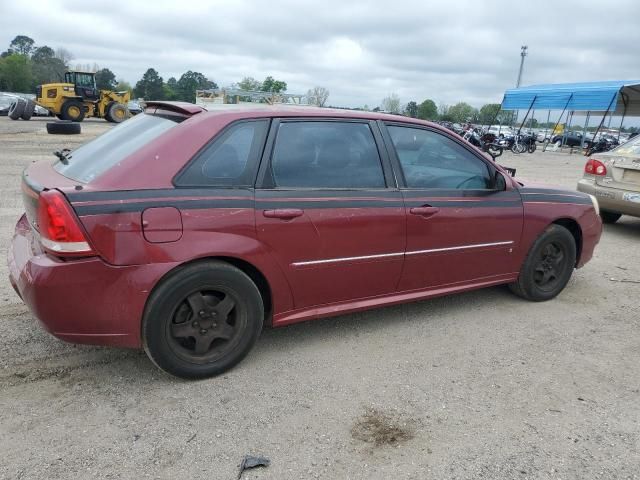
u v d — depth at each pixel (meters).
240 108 3.49
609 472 2.64
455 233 4.17
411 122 4.09
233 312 3.39
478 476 2.58
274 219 3.34
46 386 3.20
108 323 2.99
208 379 3.35
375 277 3.87
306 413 3.04
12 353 3.55
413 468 2.62
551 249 4.89
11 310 4.16
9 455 2.59
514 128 46.62
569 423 3.04
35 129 22.25
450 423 3.00
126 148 3.28
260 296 3.44
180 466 2.57
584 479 2.59
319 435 2.85
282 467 2.59
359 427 2.93
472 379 3.49
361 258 3.75
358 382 3.40
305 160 3.57
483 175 4.42
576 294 5.22
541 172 17.52
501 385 3.43
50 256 2.93
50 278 2.85
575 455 2.76
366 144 3.84
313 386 3.33
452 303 4.85
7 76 87.12
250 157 3.36
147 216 2.97
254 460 2.62
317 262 3.57
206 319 3.28
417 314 4.56
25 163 11.93
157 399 3.12
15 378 3.27
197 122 3.28
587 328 4.39
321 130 3.66
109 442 2.72
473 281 4.46
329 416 3.02
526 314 4.64
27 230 3.56
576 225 5.03
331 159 3.67
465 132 23.23
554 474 2.61
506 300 4.97
